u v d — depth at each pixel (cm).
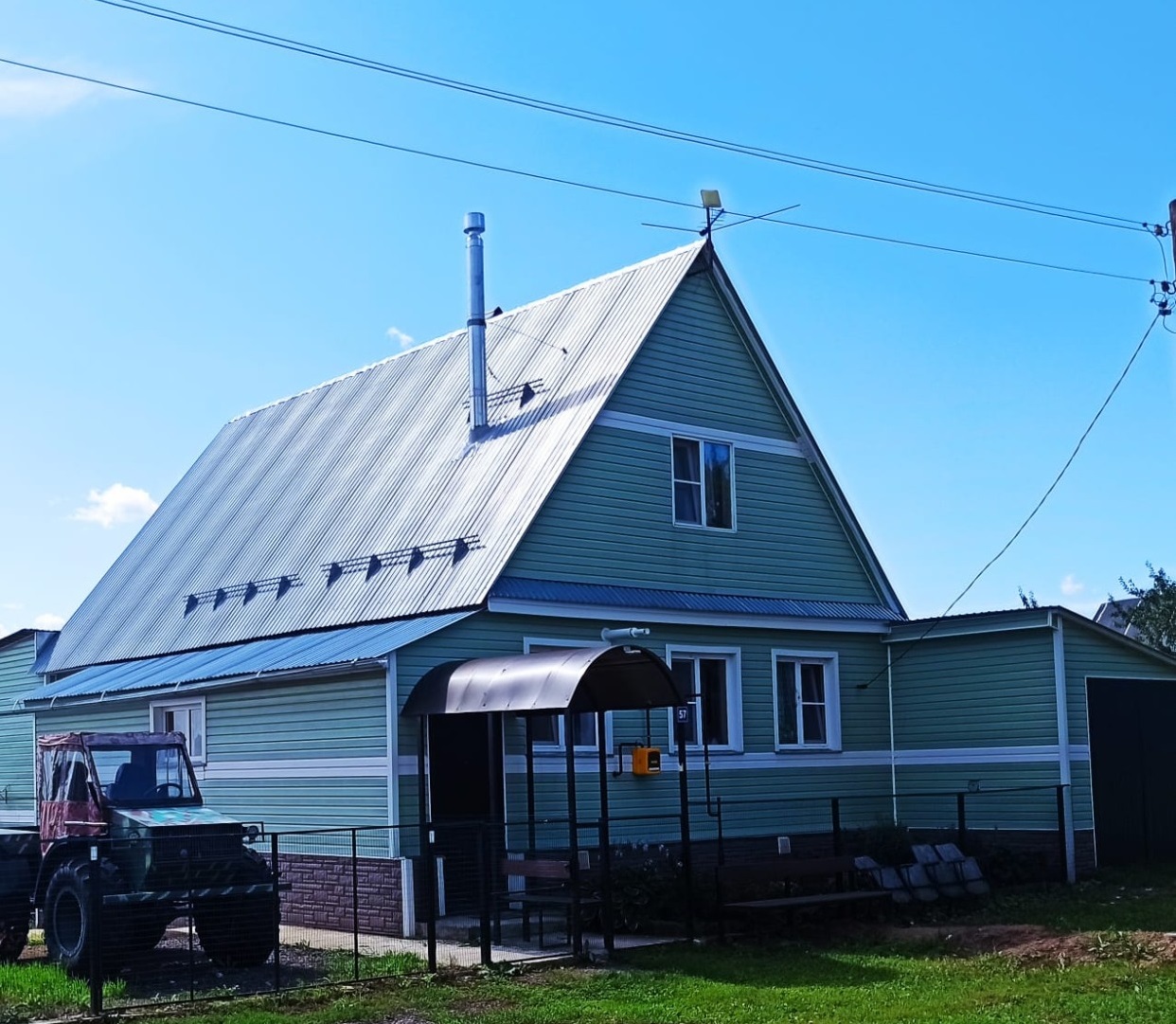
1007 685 2372
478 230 2491
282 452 3006
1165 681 2489
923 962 1530
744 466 2472
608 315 2452
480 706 1781
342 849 1959
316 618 2284
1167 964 1458
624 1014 1298
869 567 2638
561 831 2059
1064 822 2250
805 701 2477
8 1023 1304
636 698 1812
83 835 1686
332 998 1411
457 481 2334
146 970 1606
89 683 2566
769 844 2330
